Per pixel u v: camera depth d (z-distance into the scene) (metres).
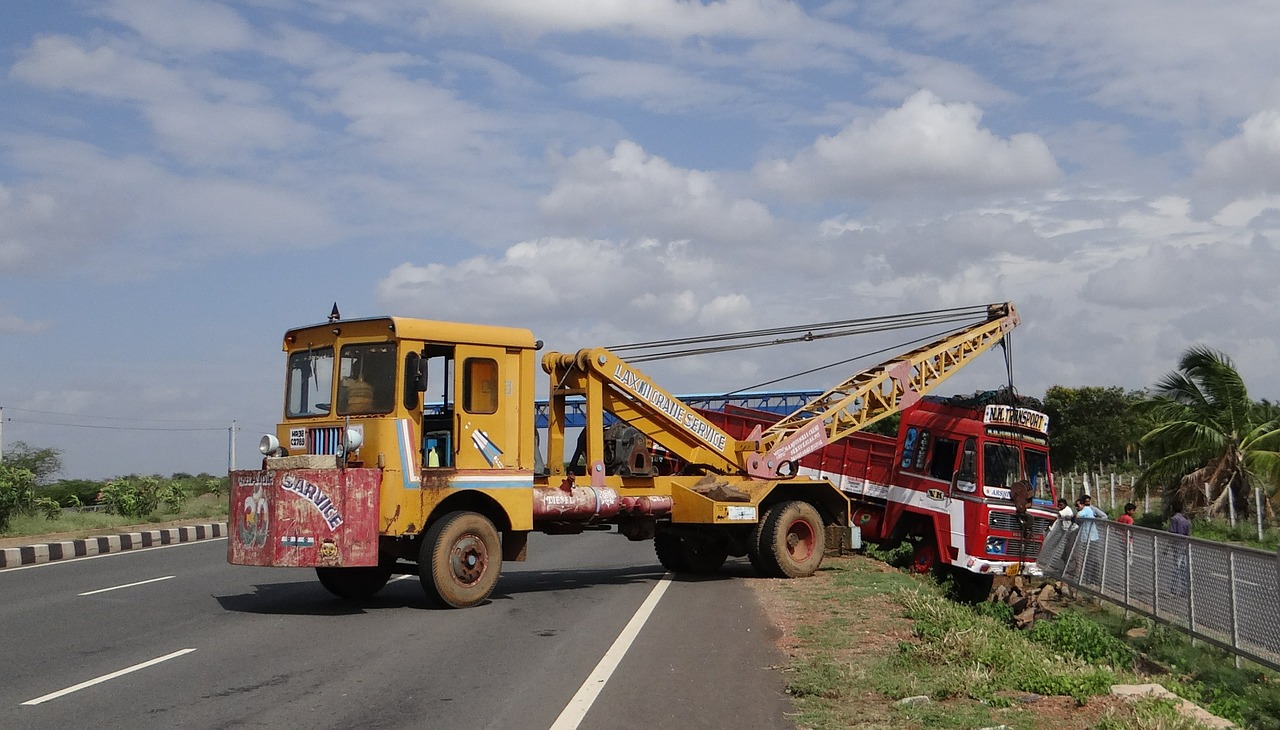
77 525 28.00
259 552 12.61
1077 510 22.06
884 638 10.94
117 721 7.66
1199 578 13.12
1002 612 16.80
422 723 7.57
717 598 14.41
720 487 17.03
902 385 20.78
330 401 13.52
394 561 14.63
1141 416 33.59
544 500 15.43
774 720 7.59
